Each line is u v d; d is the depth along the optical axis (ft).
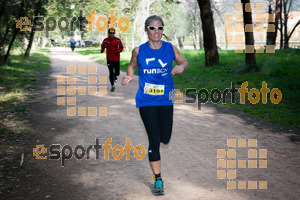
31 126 19.49
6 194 10.89
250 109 24.73
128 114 22.77
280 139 17.52
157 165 10.93
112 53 31.48
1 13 49.34
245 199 10.61
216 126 20.04
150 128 10.86
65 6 120.16
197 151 15.39
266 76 37.91
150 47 10.84
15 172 12.73
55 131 18.56
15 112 23.04
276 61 45.16
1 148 15.42
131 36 123.03
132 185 11.64
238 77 39.06
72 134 17.99
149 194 10.92
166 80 11.00
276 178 12.34
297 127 19.98
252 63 42.55
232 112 24.07
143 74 10.89
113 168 13.26
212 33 51.90
